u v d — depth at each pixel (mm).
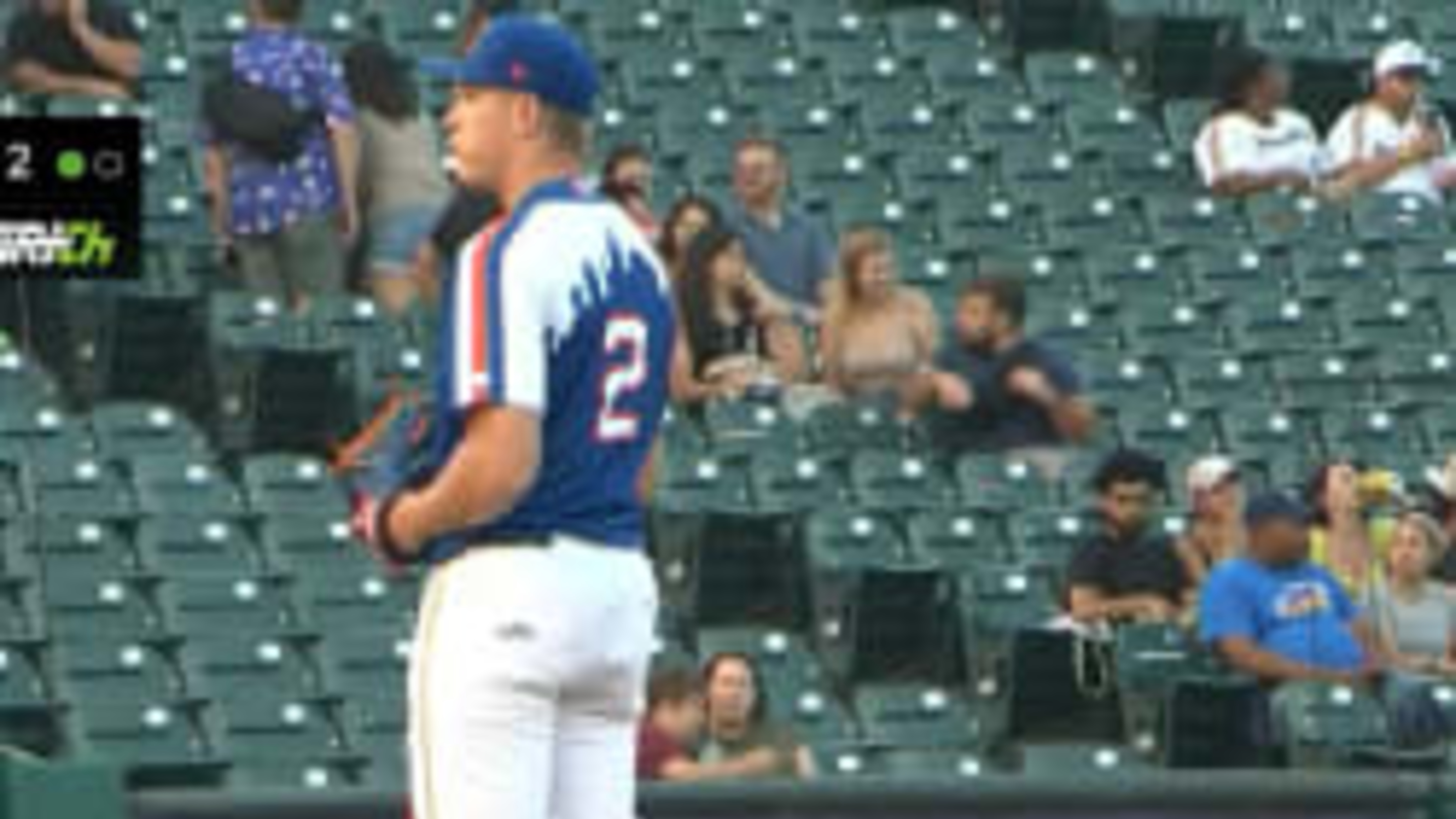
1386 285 54188
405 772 39656
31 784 24719
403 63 51781
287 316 46531
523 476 20766
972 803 31000
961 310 47406
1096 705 41812
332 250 47906
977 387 47031
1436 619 41625
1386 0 61188
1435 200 56250
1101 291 52938
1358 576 42062
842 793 30688
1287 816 31875
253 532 43188
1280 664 40344
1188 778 31688
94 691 40250
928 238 53688
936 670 43906
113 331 46500
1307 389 51219
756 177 48750
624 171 47375
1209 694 40469
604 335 21234
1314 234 54625
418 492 21172
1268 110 56031
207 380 46406
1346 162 56250
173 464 43625
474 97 21500
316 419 46000
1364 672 40750
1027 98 57094
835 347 47062
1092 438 47312
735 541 44188
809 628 44281
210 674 40844
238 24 53438
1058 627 42312
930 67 57031
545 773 21125
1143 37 59344
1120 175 55938
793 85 56031
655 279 21594
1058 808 31203
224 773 38719
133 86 51219
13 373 44906
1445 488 45188
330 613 42219
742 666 37094
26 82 50438
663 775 35406
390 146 48188
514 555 21031
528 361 20875
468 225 45469
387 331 46719
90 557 41969
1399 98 56469
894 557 44781
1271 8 60344
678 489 45094
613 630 21203
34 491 42969
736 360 46844
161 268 48281
